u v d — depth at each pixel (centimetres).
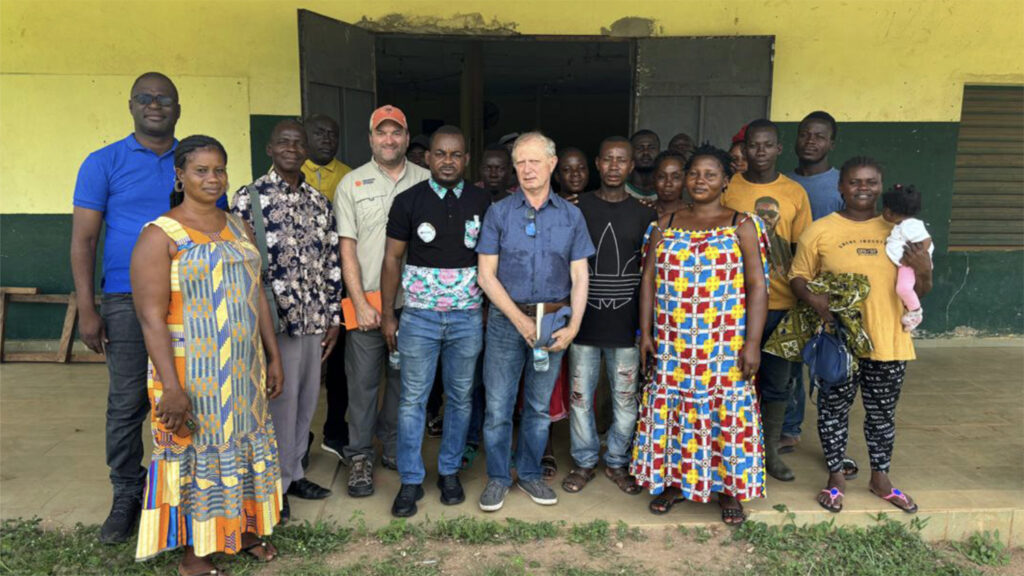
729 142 567
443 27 559
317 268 302
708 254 290
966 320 616
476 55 879
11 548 279
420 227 290
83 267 274
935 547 306
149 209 282
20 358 552
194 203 244
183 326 239
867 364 310
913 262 288
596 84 1280
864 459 367
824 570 280
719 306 291
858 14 575
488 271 293
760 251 291
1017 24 582
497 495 313
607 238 310
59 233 563
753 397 300
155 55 547
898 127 591
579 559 284
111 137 555
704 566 281
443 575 273
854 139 591
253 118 559
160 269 234
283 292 290
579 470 338
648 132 413
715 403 299
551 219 292
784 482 340
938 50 582
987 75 588
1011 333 621
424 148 458
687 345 296
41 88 545
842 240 306
